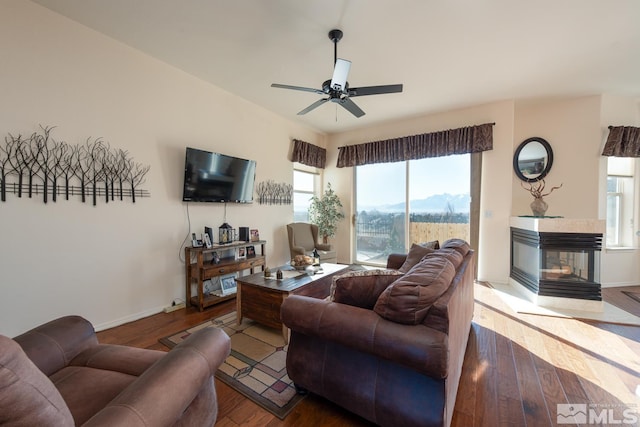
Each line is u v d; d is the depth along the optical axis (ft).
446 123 14.51
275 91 12.32
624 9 7.09
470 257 7.47
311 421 4.87
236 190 12.42
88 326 4.66
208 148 11.53
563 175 13.30
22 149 6.99
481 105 13.61
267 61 9.87
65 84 7.68
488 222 13.52
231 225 12.69
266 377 6.11
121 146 8.86
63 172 7.66
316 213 17.71
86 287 8.13
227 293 11.02
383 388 4.32
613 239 13.53
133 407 2.52
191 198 10.57
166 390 2.78
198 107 11.13
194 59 9.79
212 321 9.11
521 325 8.82
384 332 4.06
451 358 4.14
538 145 13.65
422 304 3.95
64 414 2.22
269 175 14.73
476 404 5.29
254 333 8.27
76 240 7.92
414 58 9.54
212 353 3.52
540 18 7.49
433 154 14.55
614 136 12.30
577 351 7.23
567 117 13.20
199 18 7.69
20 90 6.95
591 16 7.39
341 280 5.04
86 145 8.09
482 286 12.71
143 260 9.46
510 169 13.04
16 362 1.96
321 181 18.70
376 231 17.33
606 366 6.56
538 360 6.82
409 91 12.09
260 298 8.25
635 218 13.24
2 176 6.73
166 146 10.09
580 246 10.00
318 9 7.27
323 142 18.61
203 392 3.79
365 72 10.46
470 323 8.16
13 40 6.85
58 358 4.00
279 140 15.29
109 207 8.60
